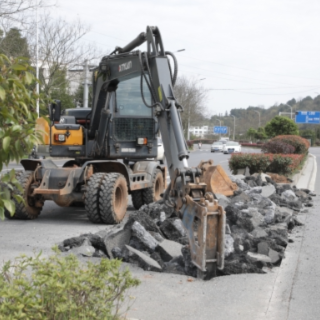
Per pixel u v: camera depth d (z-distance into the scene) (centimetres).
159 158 1440
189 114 6288
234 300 531
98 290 368
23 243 768
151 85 740
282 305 520
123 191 992
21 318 302
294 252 748
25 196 974
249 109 16112
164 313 489
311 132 8381
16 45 2555
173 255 664
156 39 780
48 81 3453
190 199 575
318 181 1989
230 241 682
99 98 1039
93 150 1077
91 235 712
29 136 348
